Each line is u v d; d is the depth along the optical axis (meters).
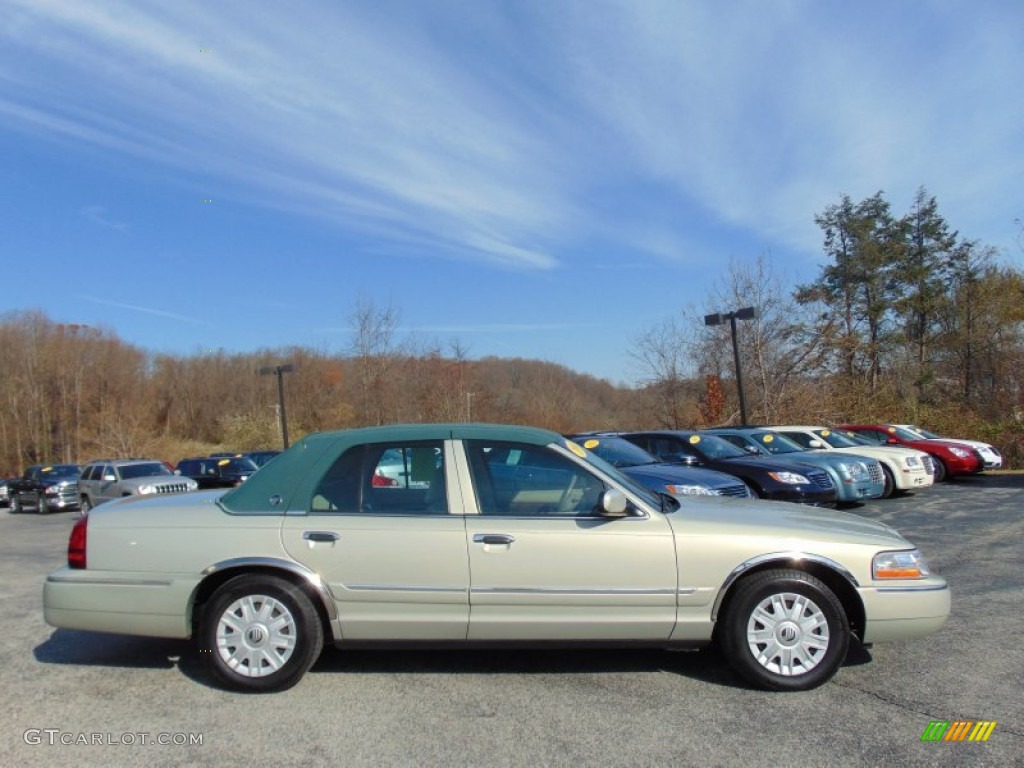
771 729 3.58
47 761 3.32
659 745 3.42
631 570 4.07
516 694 4.06
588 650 4.82
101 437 53.88
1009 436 24.33
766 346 29.86
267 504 4.29
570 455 4.37
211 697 4.06
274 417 48.62
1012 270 29.77
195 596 4.19
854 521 4.60
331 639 4.21
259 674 4.09
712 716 3.74
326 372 50.56
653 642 4.14
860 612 4.14
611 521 4.16
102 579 4.22
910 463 14.31
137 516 4.34
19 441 56.47
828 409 28.38
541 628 4.08
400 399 40.72
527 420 44.88
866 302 39.66
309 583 4.09
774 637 4.08
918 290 38.34
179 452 54.81
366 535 4.12
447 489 4.25
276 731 3.62
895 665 4.46
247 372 66.75
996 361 28.61
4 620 5.85
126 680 4.36
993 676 4.25
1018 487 15.77
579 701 3.95
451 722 3.70
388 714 3.80
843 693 4.02
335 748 3.43
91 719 3.78
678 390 32.12
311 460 4.40
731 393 30.27
